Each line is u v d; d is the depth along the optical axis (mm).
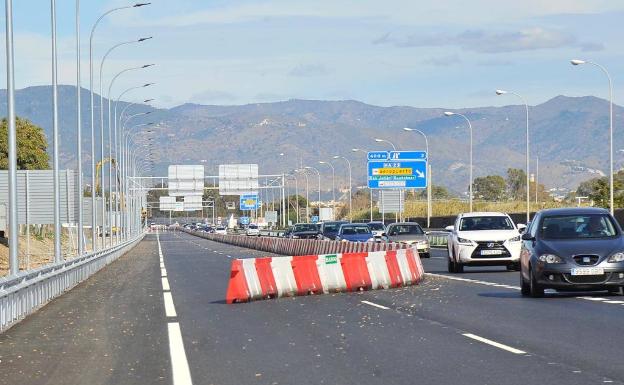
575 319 25703
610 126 74875
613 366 17844
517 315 27234
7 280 27656
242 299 34562
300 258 37656
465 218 50562
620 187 132625
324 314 29188
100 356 21141
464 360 19109
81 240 61219
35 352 22109
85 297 39469
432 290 38031
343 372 18000
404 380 16953
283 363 19297
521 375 17125
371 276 39906
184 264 69812
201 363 19531
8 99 38156
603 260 31109
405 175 106875
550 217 33344
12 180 37938
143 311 31922
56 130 52031
